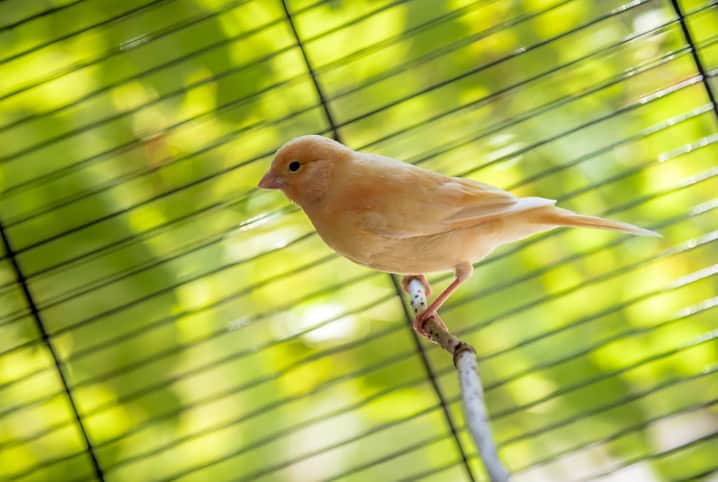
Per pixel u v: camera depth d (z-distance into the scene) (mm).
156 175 2139
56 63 2143
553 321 2131
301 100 2131
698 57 2057
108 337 2141
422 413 2062
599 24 2127
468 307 2131
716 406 2117
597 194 2127
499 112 2129
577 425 2121
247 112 2137
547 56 2131
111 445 2135
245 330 2141
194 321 2143
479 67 2086
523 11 2133
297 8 2133
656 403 2121
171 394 2141
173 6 2143
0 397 2129
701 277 2064
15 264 2062
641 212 2127
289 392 2139
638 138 2064
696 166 2123
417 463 2119
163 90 2143
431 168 2115
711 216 2125
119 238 2139
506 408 2125
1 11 2137
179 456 2137
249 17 2139
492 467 1883
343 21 2133
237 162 2137
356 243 1986
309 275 2137
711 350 2119
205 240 2113
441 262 1988
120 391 2139
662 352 2123
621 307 2062
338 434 2131
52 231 2139
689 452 2113
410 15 2133
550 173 2074
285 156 1992
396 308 2133
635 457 2115
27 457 2131
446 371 2090
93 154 2143
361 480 2121
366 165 1990
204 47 2143
